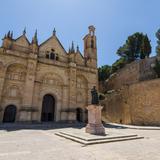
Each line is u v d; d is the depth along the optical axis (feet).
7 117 106.73
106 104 156.97
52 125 99.35
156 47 145.48
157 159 27.61
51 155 29.94
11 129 75.82
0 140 46.01
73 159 27.45
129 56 193.98
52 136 55.98
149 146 38.55
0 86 104.37
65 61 142.10
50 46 138.62
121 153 31.58
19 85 113.80
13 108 110.01
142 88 116.88
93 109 58.75
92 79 148.36
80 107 136.56
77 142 43.70
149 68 142.41
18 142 43.06
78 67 143.43
